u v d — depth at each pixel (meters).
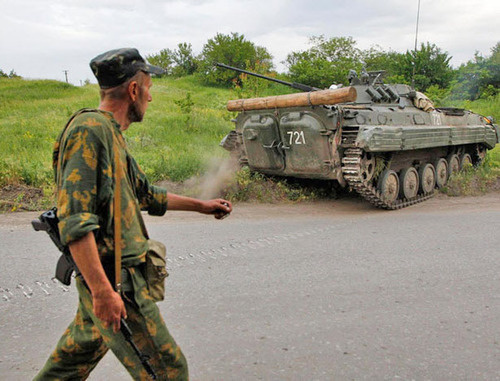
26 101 23.55
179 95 29.92
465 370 3.28
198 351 3.52
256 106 9.33
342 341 3.68
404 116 10.40
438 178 11.20
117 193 2.12
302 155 9.12
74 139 2.00
